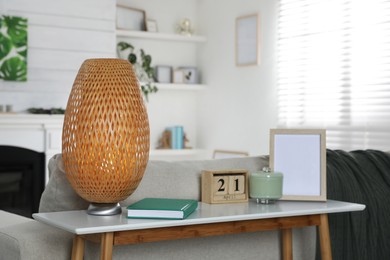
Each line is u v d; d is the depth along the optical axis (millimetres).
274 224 2324
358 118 5195
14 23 5750
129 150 2094
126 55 6715
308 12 5605
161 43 6922
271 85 6000
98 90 2104
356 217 2805
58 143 5883
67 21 6020
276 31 5938
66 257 2205
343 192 2791
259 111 6148
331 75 5410
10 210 5781
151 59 6816
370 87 5090
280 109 5910
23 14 5824
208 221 2100
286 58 5836
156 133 6914
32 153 5805
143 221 2021
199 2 7016
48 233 2211
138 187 2414
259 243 2617
